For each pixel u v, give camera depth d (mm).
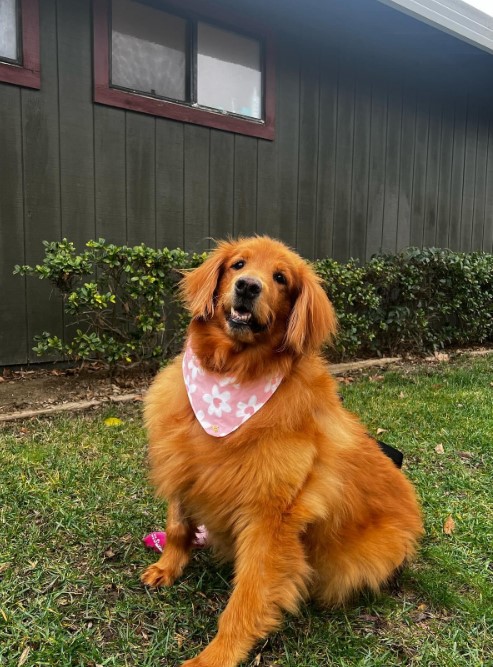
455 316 8562
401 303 7652
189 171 6254
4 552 2416
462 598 2291
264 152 6941
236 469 1997
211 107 6359
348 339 6637
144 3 5621
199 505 2146
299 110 7242
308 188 7539
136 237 5934
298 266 2328
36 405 4477
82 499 2941
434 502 3135
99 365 5590
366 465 2334
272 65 6785
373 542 2260
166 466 2184
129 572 2379
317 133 7516
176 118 6012
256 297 2070
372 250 8562
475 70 8828
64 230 5430
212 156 6430
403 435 4258
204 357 2217
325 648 2018
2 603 2098
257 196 6965
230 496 2012
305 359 2244
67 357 5492
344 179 7984
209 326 2264
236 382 2115
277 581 1956
